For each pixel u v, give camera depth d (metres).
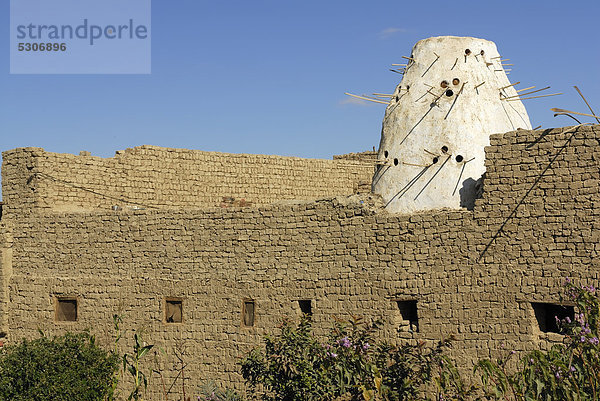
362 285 24.42
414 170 25.27
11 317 29.61
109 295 28.16
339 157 38.34
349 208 24.81
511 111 26.09
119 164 31.20
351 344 20.89
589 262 21.19
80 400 23.20
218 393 25.25
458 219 23.05
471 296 22.72
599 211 21.16
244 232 26.47
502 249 22.38
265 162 34.03
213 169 33.06
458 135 25.02
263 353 24.67
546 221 21.81
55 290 28.95
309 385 20.53
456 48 25.95
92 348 24.27
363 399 20.81
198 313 26.92
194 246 27.16
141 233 27.92
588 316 18.62
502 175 22.48
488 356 22.38
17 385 23.08
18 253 29.78
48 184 29.72
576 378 18.16
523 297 21.97
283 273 25.75
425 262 23.48
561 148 21.73
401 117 25.97
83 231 28.78
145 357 27.55
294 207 25.73
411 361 21.25
